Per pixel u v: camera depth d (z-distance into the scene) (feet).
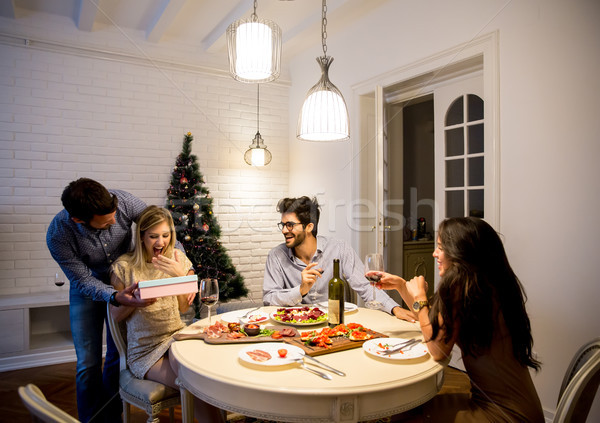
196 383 4.09
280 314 5.85
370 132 12.13
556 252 6.97
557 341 6.95
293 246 7.28
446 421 4.24
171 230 6.00
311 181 14.29
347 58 12.32
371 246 12.22
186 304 6.15
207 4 11.41
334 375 3.84
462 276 4.17
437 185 10.42
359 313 6.30
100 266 6.81
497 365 4.16
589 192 6.48
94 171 12.07
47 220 11.28
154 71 13.03
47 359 9.91
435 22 9.35
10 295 10.63
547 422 6.95
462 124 9.67
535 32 7.25
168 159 13.23
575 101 6.65
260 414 3.67
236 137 14.48
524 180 7.46
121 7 11.37
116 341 5.77
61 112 11.60
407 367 4.06
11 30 11.00
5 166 10.89
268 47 6.40
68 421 2.93
